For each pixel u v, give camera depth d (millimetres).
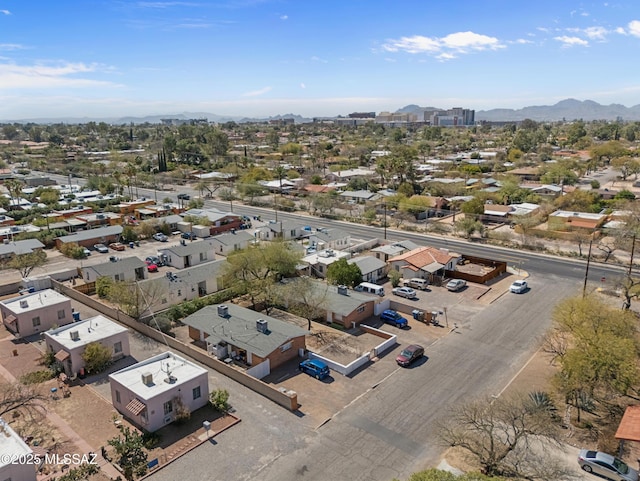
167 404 31797
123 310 49875
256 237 79938
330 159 187375
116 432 31312
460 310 51938
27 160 195500
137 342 44625
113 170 164000
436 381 37094
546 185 123312
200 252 70812
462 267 67188
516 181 125625
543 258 72438
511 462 27422
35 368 39938
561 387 32562
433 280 62094
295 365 40000
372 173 148250
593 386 31266
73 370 38125
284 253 56719
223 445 29656
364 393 35531
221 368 38562
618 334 35500
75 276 64125
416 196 106500
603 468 26344
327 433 30750
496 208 99312
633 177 149250
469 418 27969
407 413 32875
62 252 75375
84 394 35938
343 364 39906
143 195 130625
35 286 58875
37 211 99875
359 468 27516
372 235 86312
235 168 155000
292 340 40938
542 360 40219
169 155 193500
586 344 33562
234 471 27344
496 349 42531
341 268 56812
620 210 95312
